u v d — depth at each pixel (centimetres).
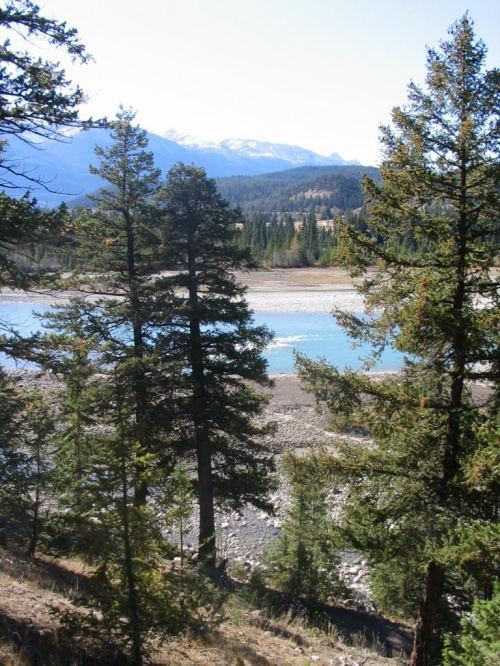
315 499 1606
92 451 1101
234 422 1725
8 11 785
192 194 1708
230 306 1725
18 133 862
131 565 666
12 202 874
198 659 830
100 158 1681
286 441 3030
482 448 820
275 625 1276
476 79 852
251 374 1689
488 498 839
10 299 7981
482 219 891
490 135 851
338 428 1023
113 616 654
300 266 13538
